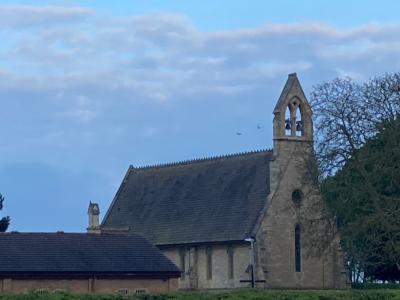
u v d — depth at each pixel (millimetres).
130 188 172625
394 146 131250
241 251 141625
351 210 133125
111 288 125812
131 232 146750
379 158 131500
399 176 130250
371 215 128625
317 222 141500
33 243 127125
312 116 144500
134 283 127125
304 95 146000
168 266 130125
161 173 168375
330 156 136000
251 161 150500
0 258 121750
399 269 136250
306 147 144500
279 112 144250
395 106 134625
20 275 120500
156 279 128625
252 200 144500
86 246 129625
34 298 88938
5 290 119312
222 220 146375
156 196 164375
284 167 143750
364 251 136625
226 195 149875
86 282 124438
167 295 93688
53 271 122312
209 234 146375
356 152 133625
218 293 96688
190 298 92875
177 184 162250
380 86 135625
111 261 127688
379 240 128625
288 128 145125
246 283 139875
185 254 150750
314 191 141375
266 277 139375
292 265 141875
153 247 133625
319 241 141625
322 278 143750
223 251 144625
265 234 140375
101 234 133625
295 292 97625
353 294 96938
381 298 97062
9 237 126938
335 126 136375
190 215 153375
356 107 135875
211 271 146250
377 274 146250
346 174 133875
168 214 157875
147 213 162500
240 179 149875
